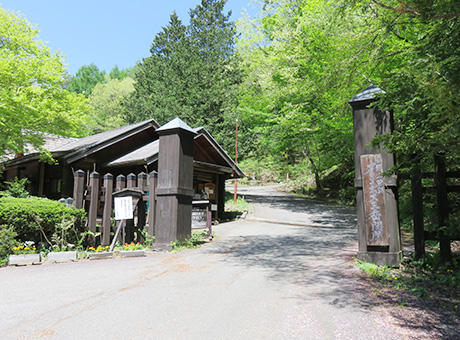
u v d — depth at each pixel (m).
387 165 5.91
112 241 8.41
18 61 11.02
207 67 26.47
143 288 4.71
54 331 3.25
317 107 14.40
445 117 3.60
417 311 3.75
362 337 3.12
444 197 5.70
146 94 30.56
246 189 34.03
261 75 18.03
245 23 22.08
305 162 36.78
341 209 18.16
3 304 4.01
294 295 4.34
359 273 5.34
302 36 13.72
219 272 5.66
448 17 4.05
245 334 3.19
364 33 8.28
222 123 24.00
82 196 8.28
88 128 35.22
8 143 11.27
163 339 3.08
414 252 6.42
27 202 7.12
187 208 8.83
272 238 9.72
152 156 11.50
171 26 37.41
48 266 6.14
